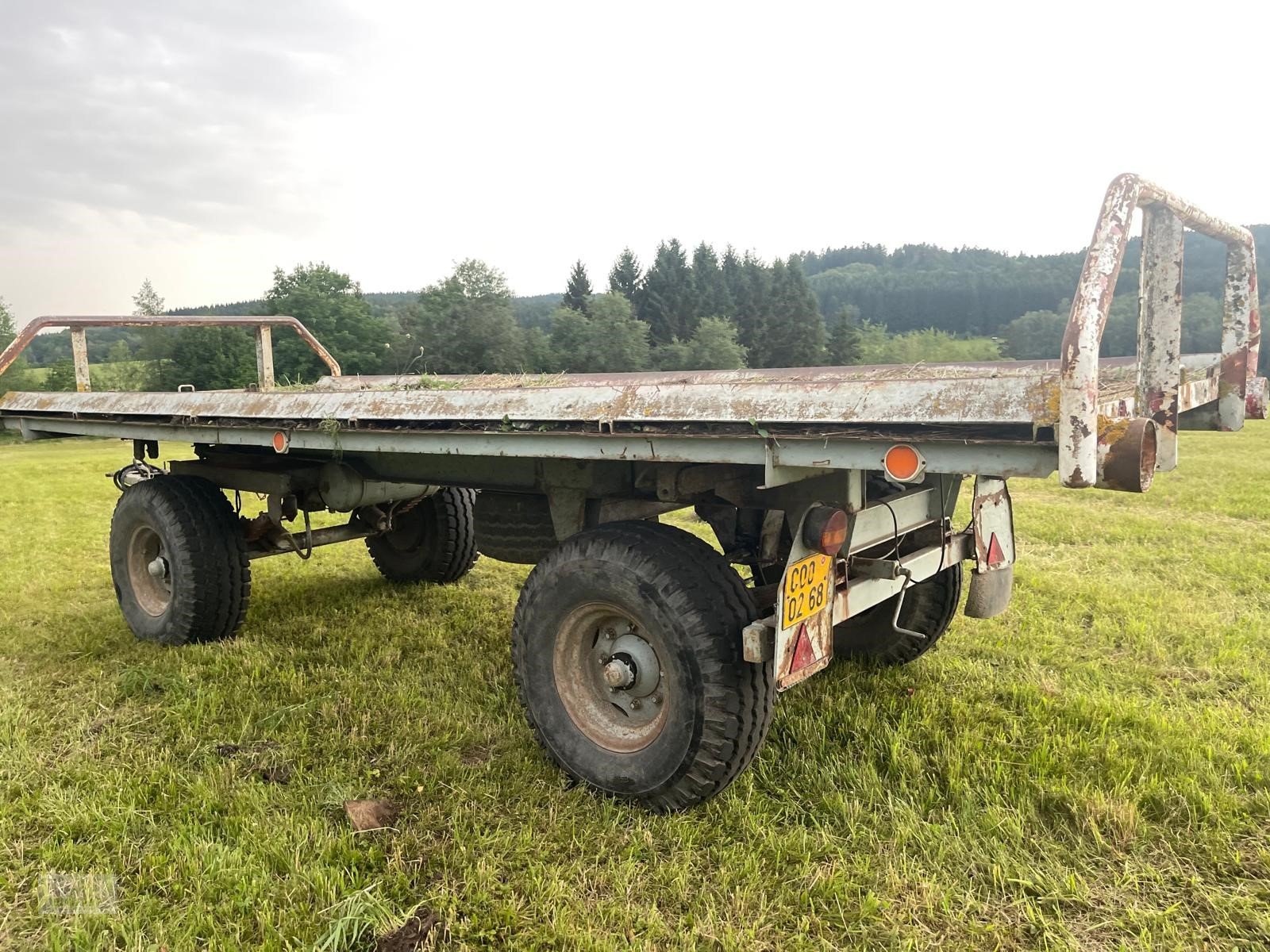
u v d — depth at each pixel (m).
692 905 2.25
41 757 3.10
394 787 2.87
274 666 4.04
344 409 3.16
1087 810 2.60
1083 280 1.73
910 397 1.94
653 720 2.78
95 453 21.97
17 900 2.33
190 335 41.28
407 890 2.30
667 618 2.54
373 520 5.05
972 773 2.86
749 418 2.18
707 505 3.38
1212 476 10.99
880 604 3.87
